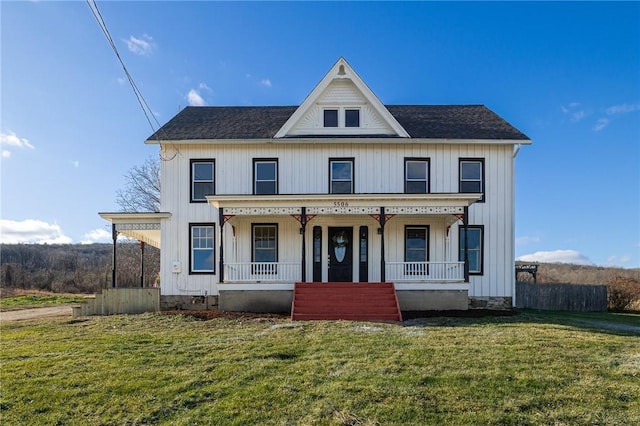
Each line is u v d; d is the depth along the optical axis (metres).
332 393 5.80
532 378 6.26
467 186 15.54
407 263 14.22
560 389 5.90
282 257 15.41
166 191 15.52
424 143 15.51
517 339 8.71
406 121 16.92
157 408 5.50
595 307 18.06
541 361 7.09
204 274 15.27
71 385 6.28
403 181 15.48
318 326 10.52
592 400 5.57
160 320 12.29
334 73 15.78
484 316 12.45
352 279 15.34
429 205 13.80
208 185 15.59
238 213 14.00
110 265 39.69
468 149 15.60
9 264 40.00
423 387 5.97
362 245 15.47
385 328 10.24
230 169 15.60
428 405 5.44
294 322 11.34
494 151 15.59
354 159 15.59
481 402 5.51
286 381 6.28
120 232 16.78
